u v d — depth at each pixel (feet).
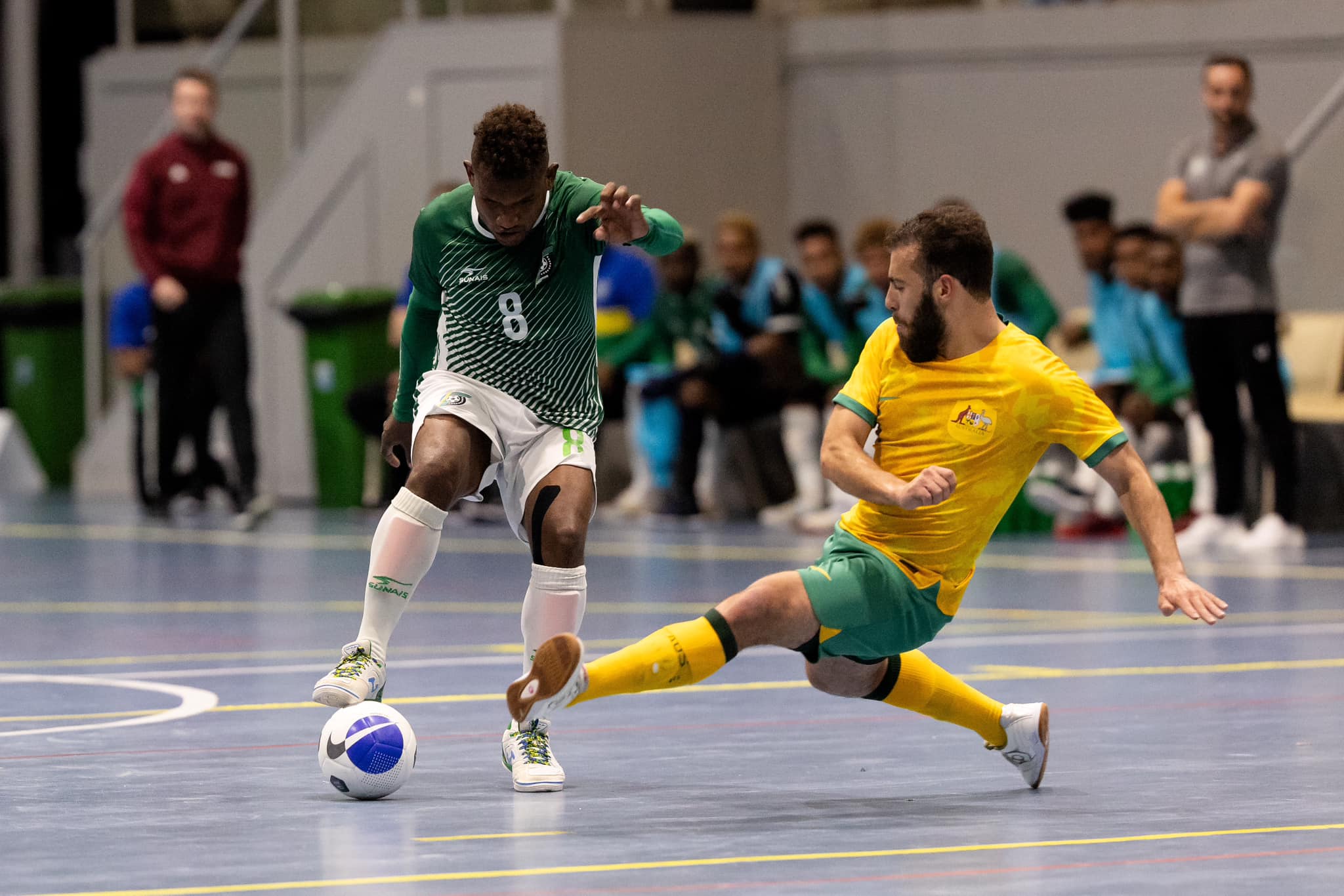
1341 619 49.24
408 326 29.73
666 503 86.17
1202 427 74.54
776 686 38.27
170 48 108.78
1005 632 46.85
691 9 103.71
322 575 62.23
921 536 26.30
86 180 112.78
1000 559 67.92
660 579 60.08
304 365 100.63
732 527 81.87
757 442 84.84
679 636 25.40
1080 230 77.25
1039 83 101.09
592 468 28.71
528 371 28.55
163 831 24.07
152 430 95.09
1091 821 24.85
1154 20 97.91
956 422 26.48
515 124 26.96
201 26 107.55
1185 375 75.00
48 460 113.60
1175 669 40.16
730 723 33.47
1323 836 23.80
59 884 21.03
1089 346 84.84
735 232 84.02
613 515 89.04
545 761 27.27
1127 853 22.76
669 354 87.92
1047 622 48.85
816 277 81.97
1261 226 67.97
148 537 78.13
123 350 92.27
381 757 26.16
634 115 100.99
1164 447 75.20
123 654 43.37
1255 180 67.62
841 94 105.70
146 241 78.59
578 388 28.94
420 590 57.98
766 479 84.84
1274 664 40.93
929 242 26.40
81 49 131.85
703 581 59.21
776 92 106.52
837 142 105.91
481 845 23.18
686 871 21.71
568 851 22.89
